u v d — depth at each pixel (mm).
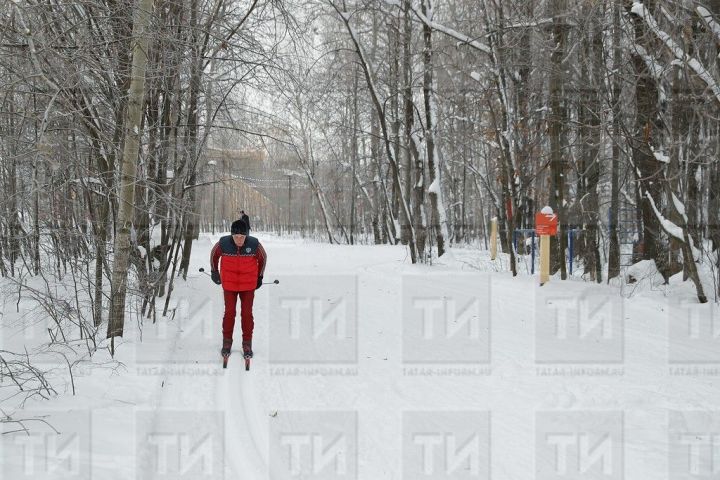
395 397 5785
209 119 10188
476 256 18984
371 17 18672
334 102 20062
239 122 10086
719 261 9812
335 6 14695
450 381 6230
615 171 12969
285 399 5723
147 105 8961
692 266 9688
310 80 12773
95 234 8047
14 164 6270
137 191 8898
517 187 18234
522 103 17125
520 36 13719
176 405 5465
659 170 9992
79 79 5973
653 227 11445
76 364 6234
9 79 5805
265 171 12938
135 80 6852
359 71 19984
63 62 5773
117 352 6809
